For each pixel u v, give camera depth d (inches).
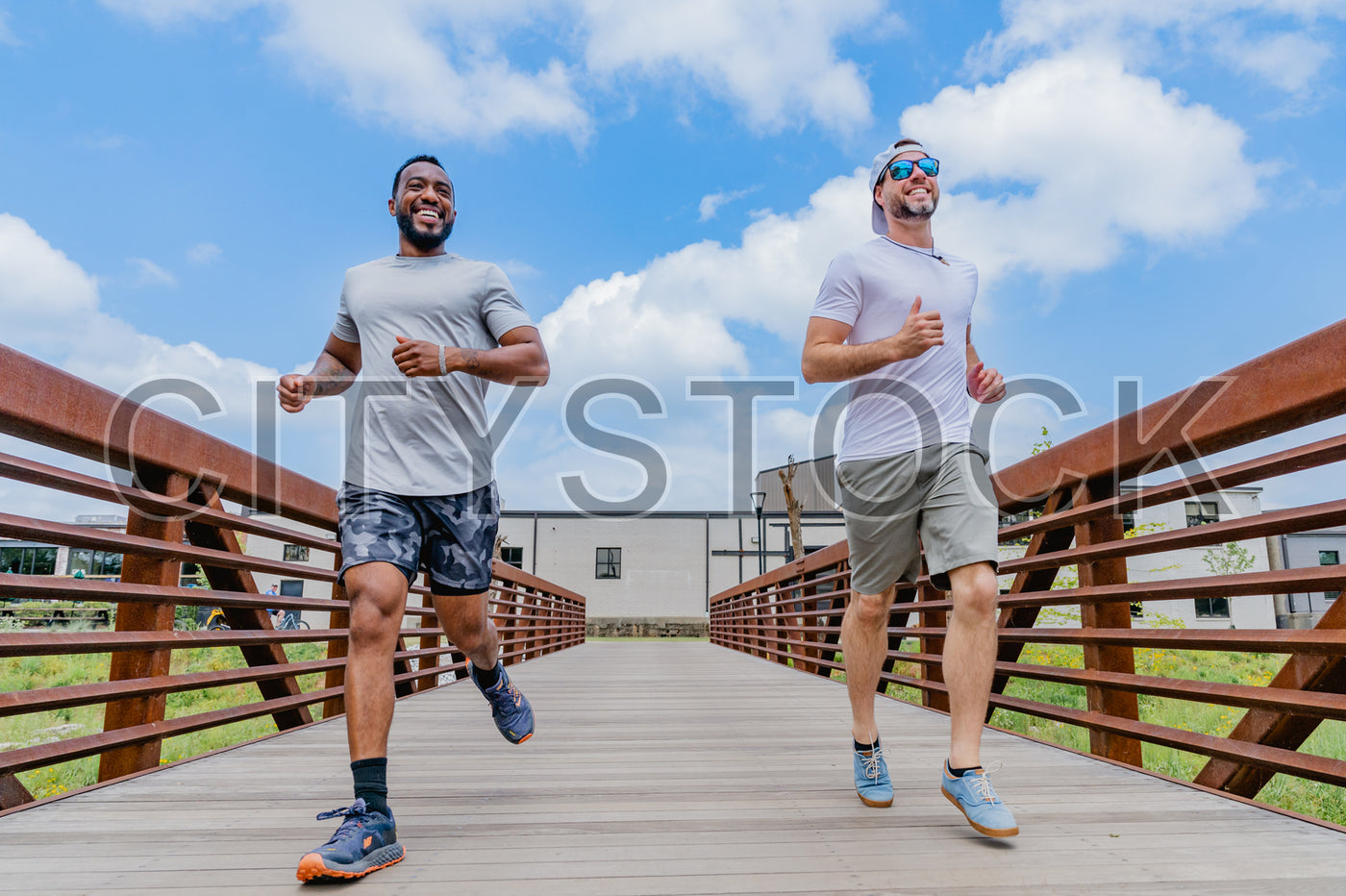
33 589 72.8
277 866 59.3
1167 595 90.3
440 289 74.5
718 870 58.5
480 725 137.3
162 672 94.5
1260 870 58.1
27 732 260.8
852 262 77.8
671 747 115.3
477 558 75.9
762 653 416.5
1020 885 55.1
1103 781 89.0
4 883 55.4
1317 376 70.5
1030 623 135.3
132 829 69.5
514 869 58.9
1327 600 809.5
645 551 1057.5
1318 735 173.2
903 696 301.7
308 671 131.6
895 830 69.6
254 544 985.5
